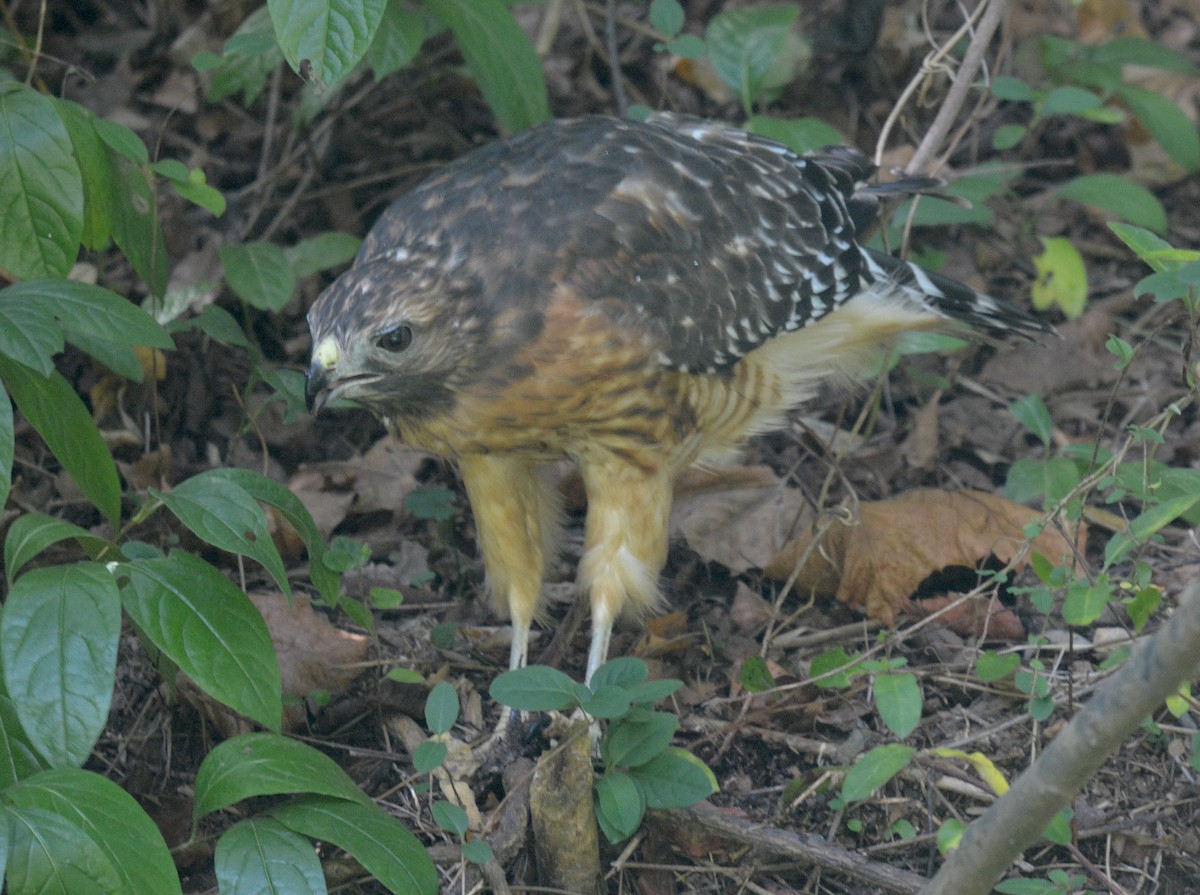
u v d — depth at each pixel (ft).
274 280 30.81
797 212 27.40
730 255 25.90
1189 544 29.43
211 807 19.39
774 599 29.63
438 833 23.18
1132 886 22.68
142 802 23.41
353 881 22.12
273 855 19.48
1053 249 34.78
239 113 39.34
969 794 23.71
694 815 22.62
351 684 26.14
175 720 25.32
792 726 25.35
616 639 28.14
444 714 21.11
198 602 19.83
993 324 29.14
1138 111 37.19
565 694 20.66
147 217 26.78
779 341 27.45
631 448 25.31
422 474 32.63
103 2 41.60
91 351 27.81
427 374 23.66
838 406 34.40
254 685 19.63
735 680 26.18
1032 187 40.29
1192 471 23.08
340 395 23.41
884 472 32.22
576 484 31.91
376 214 37.83
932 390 34.63
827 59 40.86
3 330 19.66
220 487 20.85
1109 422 34.01
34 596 18.71
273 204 37.17
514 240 24.04
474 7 30.07
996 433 33.58
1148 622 27.02
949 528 29.17
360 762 24.71
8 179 23.02
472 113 39.99
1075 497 25.91
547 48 38.83
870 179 32.09
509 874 22.44
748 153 28.12
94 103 39.04
